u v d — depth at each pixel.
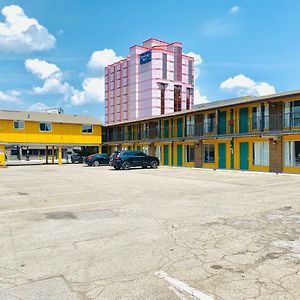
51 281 4.24
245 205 9.62
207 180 17.50
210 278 4.30
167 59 83.25
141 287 4.04
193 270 4.57
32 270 4.62
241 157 26.22
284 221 7.49
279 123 23.44
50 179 18.91
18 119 37.81
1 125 36.94
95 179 18.59
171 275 4.41
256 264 4.78
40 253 5.36
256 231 6.62
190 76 88.94
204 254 5.23
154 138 36.03
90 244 5.83
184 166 31.92
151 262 4.89
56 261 4.97
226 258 5.04
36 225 7.34
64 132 40.91
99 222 7.57
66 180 18.14
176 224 7.27
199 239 6.07
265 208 9.12
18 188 14.44
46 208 9.45
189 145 31.66
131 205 9.80
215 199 10.80
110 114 98.94
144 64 84.38
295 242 5.84
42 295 3.85
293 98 22.41
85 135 42.50
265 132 23.22
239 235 6.32
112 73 97.69
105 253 5.32
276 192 12.45
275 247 5.57
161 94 82.62
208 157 29.31
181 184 15.49
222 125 28.22
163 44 88.75
